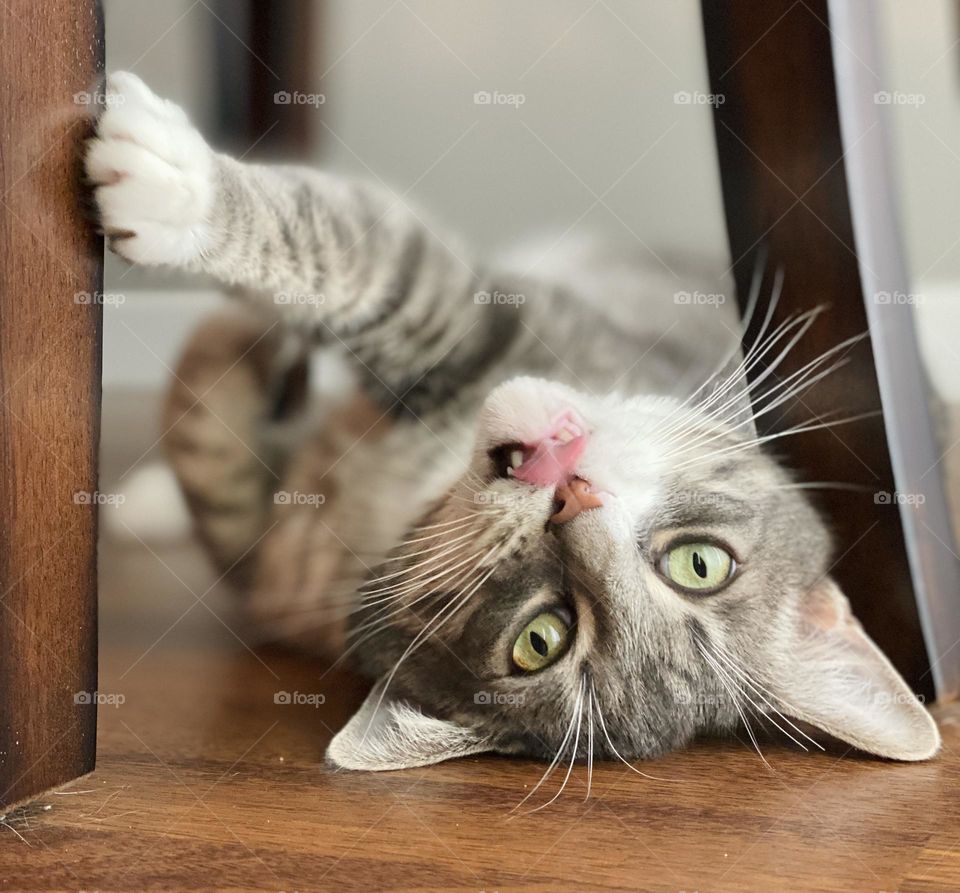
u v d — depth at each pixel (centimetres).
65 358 19
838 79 23
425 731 23
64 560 19
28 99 18
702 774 22
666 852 18
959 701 26
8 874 16
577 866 17
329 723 25
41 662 19
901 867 17
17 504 18
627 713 24
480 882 16
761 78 24
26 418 18
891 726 23
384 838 18
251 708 26
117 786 21
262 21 32
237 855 17
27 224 18
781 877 17
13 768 19
